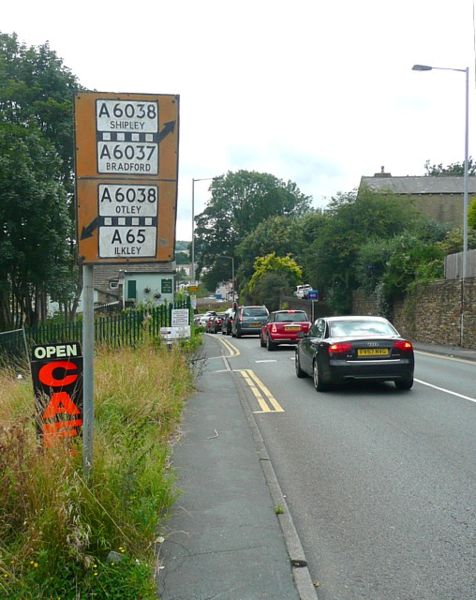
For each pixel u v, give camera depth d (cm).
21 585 360
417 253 3272
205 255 9038
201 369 1488
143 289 3838
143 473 546
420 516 570
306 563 462
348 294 4250
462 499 615
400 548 500
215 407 1091
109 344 1593
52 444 466
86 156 518
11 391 973
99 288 5284
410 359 1292
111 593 379
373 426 961
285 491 648
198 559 458
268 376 1655
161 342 1473
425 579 446
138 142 525
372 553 491
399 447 825
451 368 1753
